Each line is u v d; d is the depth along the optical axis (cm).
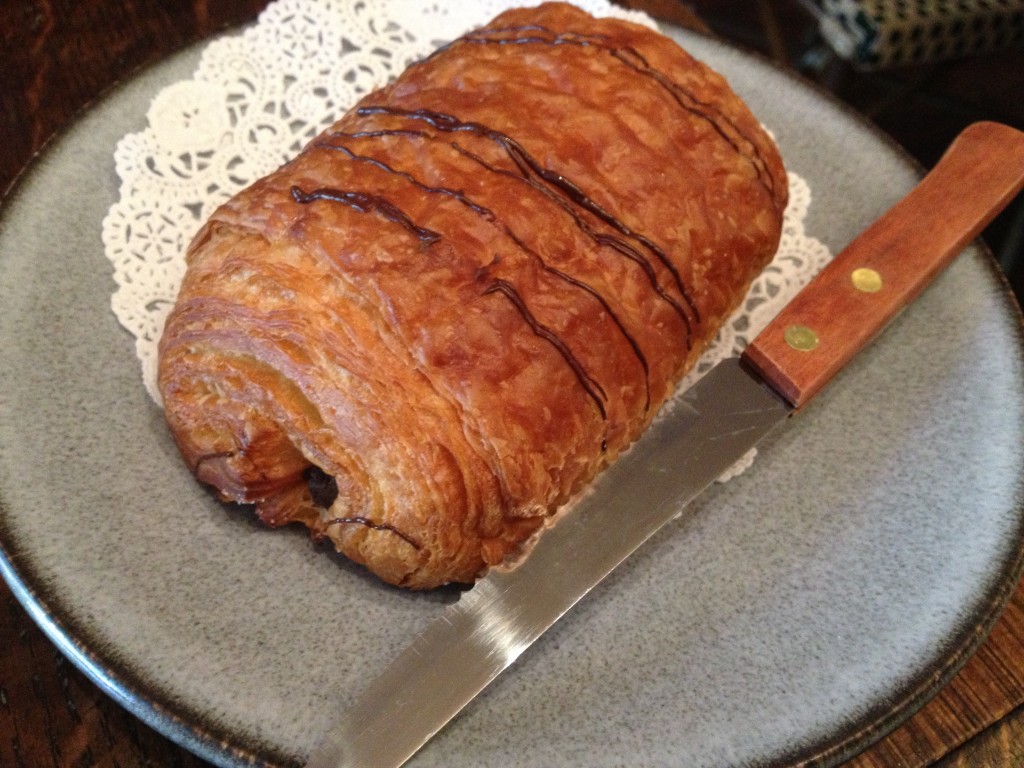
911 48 57
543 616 26
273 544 27
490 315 24
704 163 29
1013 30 59
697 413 29
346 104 37
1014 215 48
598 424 26
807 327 30
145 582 25
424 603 27
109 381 29
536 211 26
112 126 33
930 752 27
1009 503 29
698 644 27
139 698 23
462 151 27
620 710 25
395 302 24
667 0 43
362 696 24
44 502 26
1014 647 29
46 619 24
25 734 25
